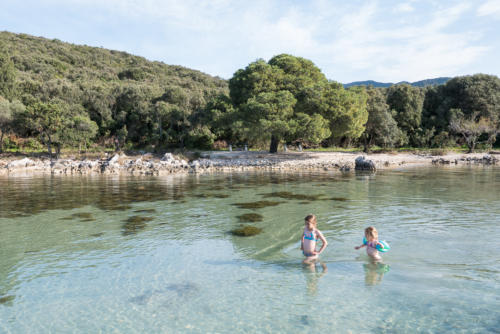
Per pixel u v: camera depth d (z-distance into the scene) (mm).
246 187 19031
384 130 49750
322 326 4559
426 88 69625
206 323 4719
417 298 5277
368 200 14258
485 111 59406
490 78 63156
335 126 37656
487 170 29000
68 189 18906
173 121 56562
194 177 25266
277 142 43219
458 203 13266
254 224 10453
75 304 5379
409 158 41188
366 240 7297
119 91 61938
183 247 8227
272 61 42188
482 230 9156
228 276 6406
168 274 6555
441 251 7492
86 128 45000
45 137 46812
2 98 45188
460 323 4512
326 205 13266
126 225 10461
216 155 41750
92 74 87250
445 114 62594
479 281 5867
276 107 33250
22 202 14680
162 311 5098
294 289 5758
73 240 8875
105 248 8203
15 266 7055
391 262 6891
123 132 53844
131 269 6832
